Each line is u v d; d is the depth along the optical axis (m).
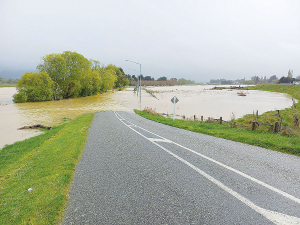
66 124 19.64
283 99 53.88
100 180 5.57
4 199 5.13
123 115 24.47
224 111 31.53
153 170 6.20
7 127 19.44
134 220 3.74
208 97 65.25
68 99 55.94
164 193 4.73
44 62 53.28
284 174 5.76
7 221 4.01
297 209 3.99
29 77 46.62
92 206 4.25
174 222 3.64
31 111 31.05
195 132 13.02
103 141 10.48
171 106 39.81
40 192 5.04
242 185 5.07
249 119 20.39
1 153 11.74
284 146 8.38
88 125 16.56
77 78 58.53
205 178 5.52
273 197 4.46
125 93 87.25
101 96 68.44
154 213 3.94
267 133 11.89
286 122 18.45
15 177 6.88
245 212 3.90
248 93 84.81
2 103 43.03
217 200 4.36
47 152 9.66
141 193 4.75
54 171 6.51
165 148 8.78
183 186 5.07
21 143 13.68
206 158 7.30
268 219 3.67
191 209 4.04
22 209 4.39
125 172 6.11
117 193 4.79
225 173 5.86
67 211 4.11
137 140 10.52
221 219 3.69
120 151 8.48
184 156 7.57
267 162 6.80
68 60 58.59
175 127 15.35
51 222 3.78
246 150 8.36
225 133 11.80
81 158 7.67
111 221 3.72
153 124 17.03
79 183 5.41
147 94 80.69
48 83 49.31
